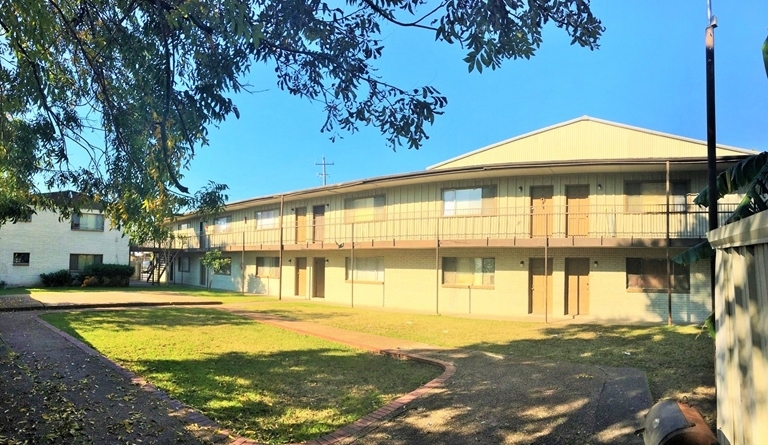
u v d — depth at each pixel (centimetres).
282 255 2664
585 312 1666
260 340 1095
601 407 598
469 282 1856
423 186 1983
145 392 629
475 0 367
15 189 727
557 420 554
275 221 2750
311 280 2495
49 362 788
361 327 1358
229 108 454
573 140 1812
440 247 1819
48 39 480
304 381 726
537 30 389
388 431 521
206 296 2422
